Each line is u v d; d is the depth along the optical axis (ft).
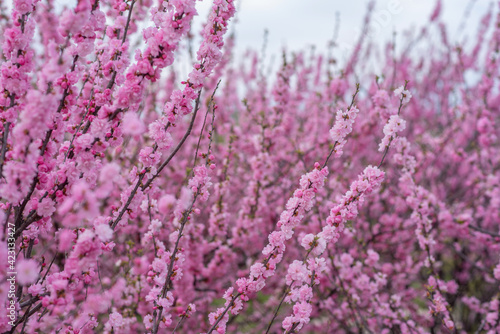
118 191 10.79
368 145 16.80
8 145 5.56
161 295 6.56
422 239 10.23
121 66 5.74
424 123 24.75
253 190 11.63
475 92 22.18
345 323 12.50
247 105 14.52
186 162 14.20
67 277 4.95
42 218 5.71
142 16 6.90
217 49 6.05
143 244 10.41
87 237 4.63
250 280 6.23
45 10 4.79
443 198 18.67
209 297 12.83
